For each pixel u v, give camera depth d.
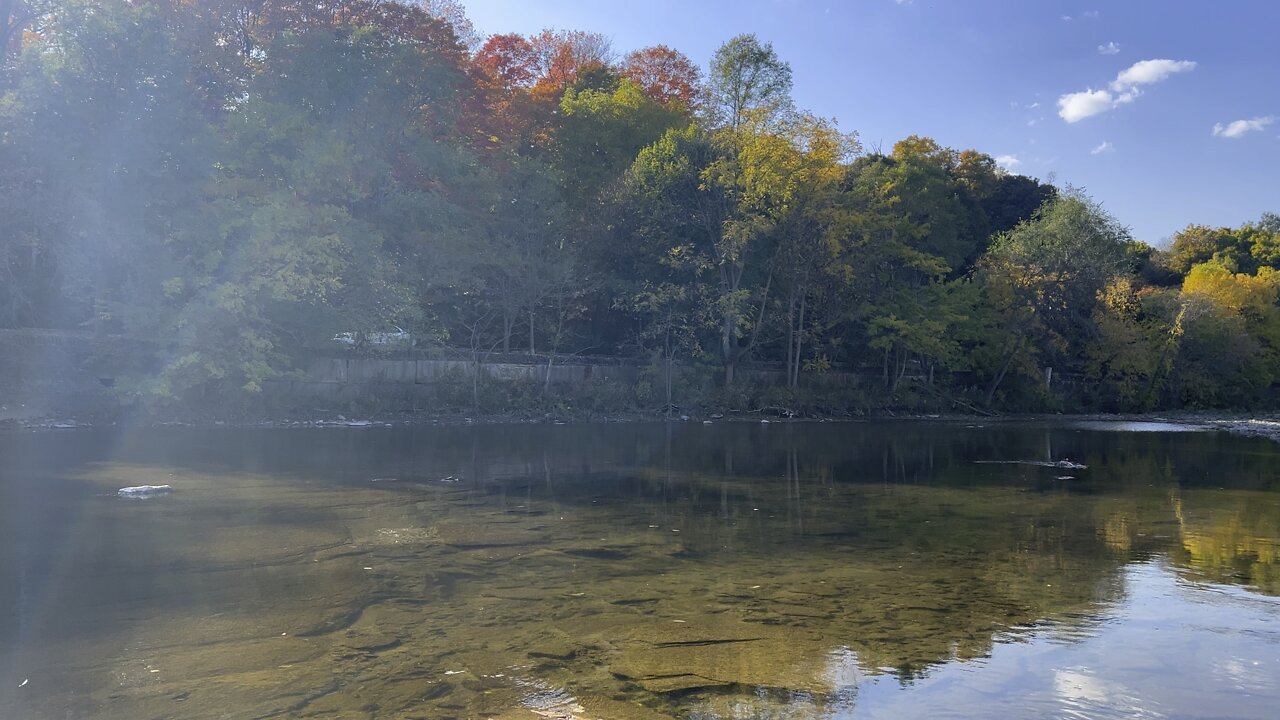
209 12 37.34
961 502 16.59
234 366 28.98
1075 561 11.36
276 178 31.17
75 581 9.48
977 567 10.95
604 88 53.25
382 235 32.19
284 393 31.17
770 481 19.22
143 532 12.03
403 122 34.97
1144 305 57.81
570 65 59.56
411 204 33.97
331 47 33.34
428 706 6.25
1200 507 16.31
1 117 26.67
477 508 14.70
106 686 6.53
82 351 28.20
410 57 35.47
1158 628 8.36
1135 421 47.34
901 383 49.50
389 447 23.84
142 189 28.20
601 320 44.41
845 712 6.27
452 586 9.59
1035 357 53.56
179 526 12.48
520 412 35.84
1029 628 8.34
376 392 33.19
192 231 28.19
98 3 29.19
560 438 28.62
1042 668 7.21
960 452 27.33
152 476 17.25
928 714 6.25
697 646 7.70
